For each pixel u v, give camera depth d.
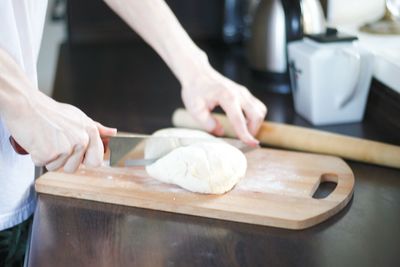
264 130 1.05
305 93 1.13
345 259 0.69
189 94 1.05
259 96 1.32
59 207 0.82
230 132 1.08
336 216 0.79
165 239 0.74
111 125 1.17
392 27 1.31
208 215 0.79
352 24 1.47
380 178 0.92
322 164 0.93
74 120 0.75
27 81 0.74
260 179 0.87
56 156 0.74
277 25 1.29
